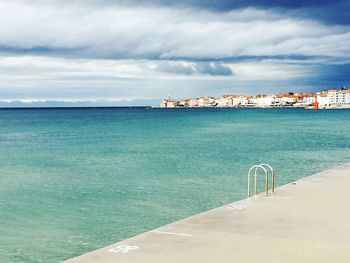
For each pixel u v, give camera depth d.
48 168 31.94
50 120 146.38
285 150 42.56
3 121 138.88
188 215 16.20
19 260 11.82
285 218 8.61
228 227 7.94
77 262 6.11
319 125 96.06
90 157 39.00
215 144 50.56
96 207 18.11
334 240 7.16
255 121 120.50
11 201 19.75
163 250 6.63
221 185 22.56
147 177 26.27
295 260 6.17
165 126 97.56
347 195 10.90
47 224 15.53
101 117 177.75
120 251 6.58
